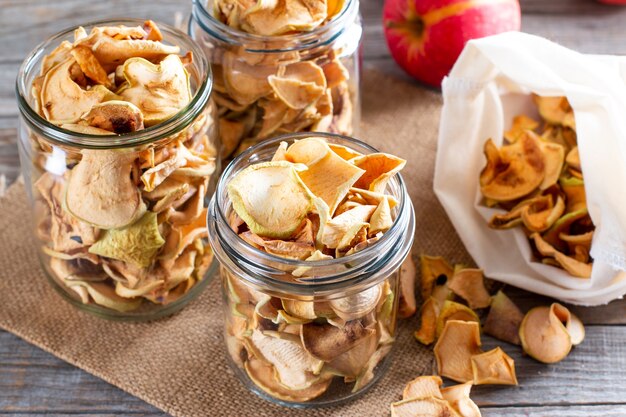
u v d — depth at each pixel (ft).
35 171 2.33
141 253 2.28
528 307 2.48
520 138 2.57
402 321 2.45
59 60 2.29
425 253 2.57
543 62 2.47
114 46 2.24
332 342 2.17
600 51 2.96
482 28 2.74
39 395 2.36
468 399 2.29
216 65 2.48
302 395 2.29
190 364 2.40
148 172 2.20
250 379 2.34
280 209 2.09
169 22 3.06
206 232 2.37
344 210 2.10
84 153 2.20
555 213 2.47
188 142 2.31
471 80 2.53
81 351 2.41
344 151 2.17
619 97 2.37
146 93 2.22
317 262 2.04
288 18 2.37
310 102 2.42
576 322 2.43
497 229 2.54
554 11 3.07
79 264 2.35
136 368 2.39
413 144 2.77
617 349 2.40
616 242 2.36
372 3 3.15
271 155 2.23
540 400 2.34
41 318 2.46
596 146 2.38
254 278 2.10
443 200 2.59
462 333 2.37
